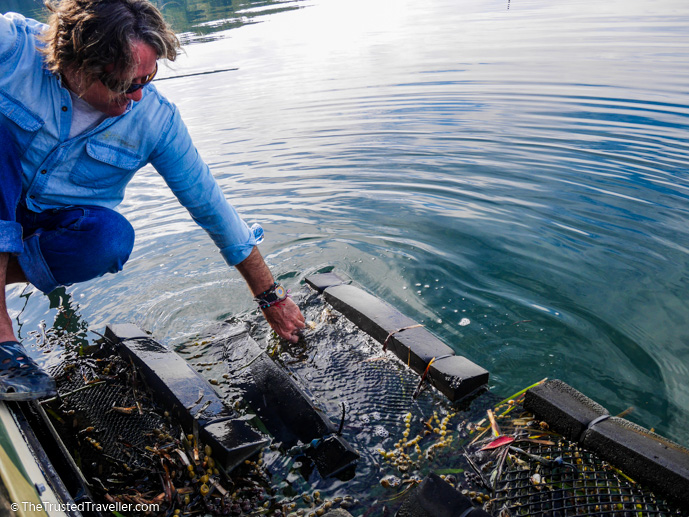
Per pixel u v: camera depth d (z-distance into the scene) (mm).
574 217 3979
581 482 1849
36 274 2123
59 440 1895
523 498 1814
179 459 2031
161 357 2506
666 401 2250
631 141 5336
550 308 2930
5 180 1766
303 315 3012
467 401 2309
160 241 4188
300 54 12570
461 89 7816
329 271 3506
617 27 11188
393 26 15750
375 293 3215
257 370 2520
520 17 14477
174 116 2033
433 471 1970
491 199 4406
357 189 4852
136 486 1947
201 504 1880
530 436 2080
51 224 2061
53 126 1807
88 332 3012
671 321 2760
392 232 3977
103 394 2406
